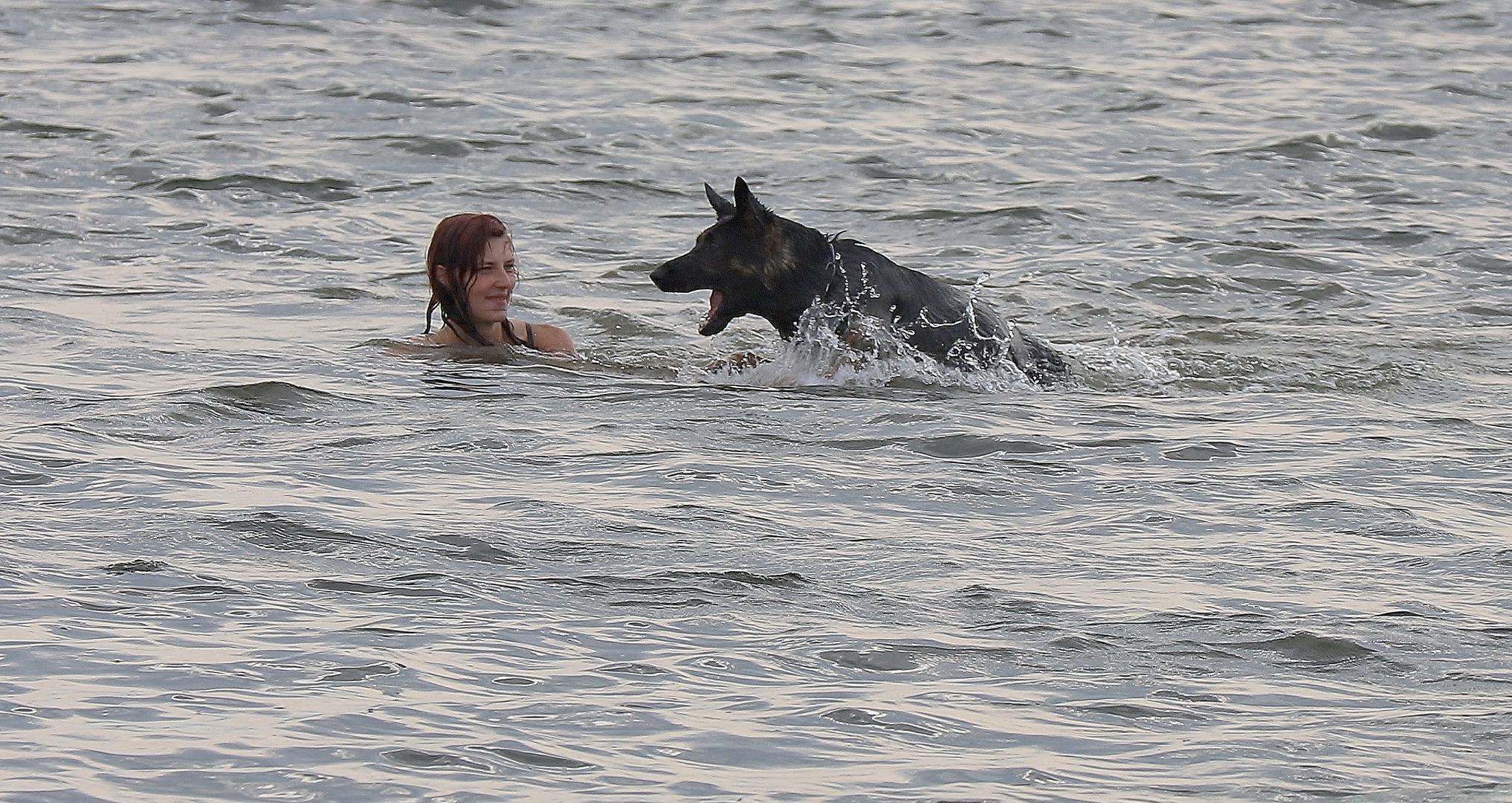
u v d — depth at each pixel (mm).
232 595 7770
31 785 5867
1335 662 7273
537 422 11422
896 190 22250
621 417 11641
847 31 32031
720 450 10766
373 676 6879
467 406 11914
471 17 32281
